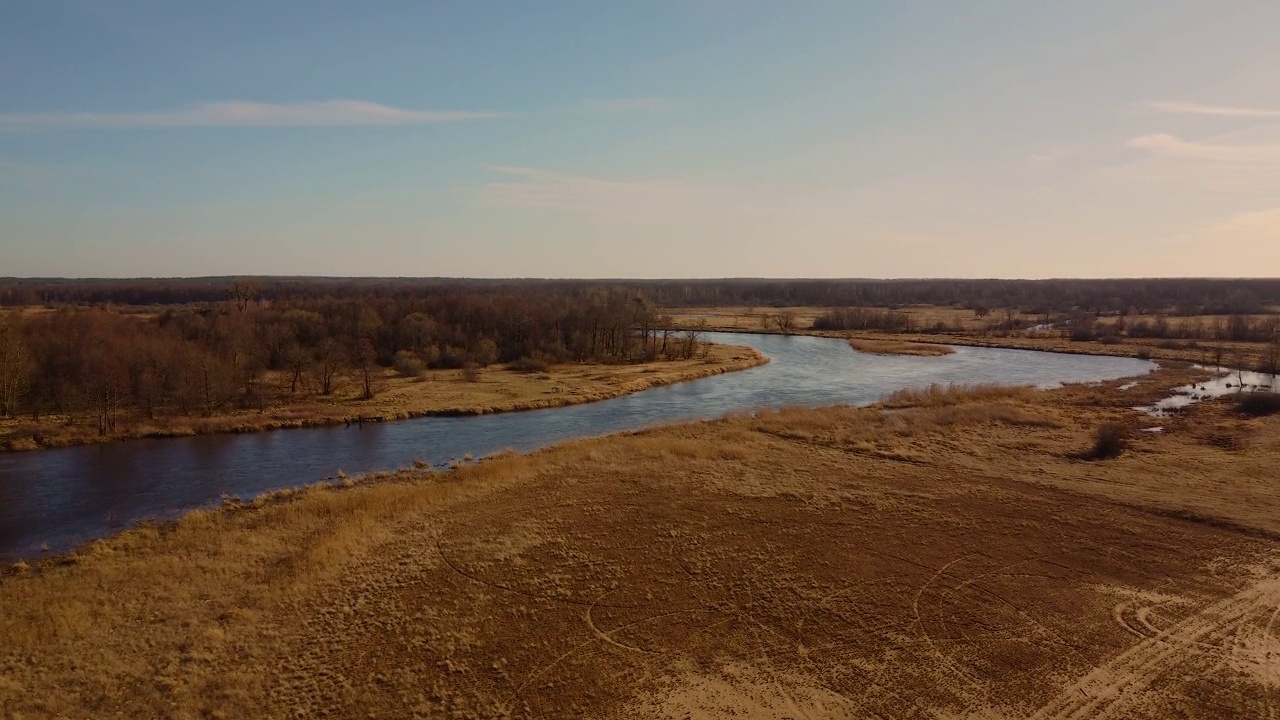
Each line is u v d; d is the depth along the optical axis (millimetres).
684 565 26594
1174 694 18391
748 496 34656
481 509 32781
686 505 33312
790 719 17469
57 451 44688
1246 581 25156
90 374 52812
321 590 24188
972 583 25141
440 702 18109
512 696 18422
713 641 21266
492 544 28422
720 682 19125
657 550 27984
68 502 34906
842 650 20750
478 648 20750
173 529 30688
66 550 28875
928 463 40906
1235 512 31953
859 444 45219
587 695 18516
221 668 19344
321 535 28828
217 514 32438
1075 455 42562
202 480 38906
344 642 20906
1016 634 21641
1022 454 42938
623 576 25625
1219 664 19797
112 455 44000
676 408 61469
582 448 44000
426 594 24078
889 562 26953
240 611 22359
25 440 45344
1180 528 30375
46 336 59906
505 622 22297
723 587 24797
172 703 17688
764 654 20547
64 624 21438
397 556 27141
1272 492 34750
